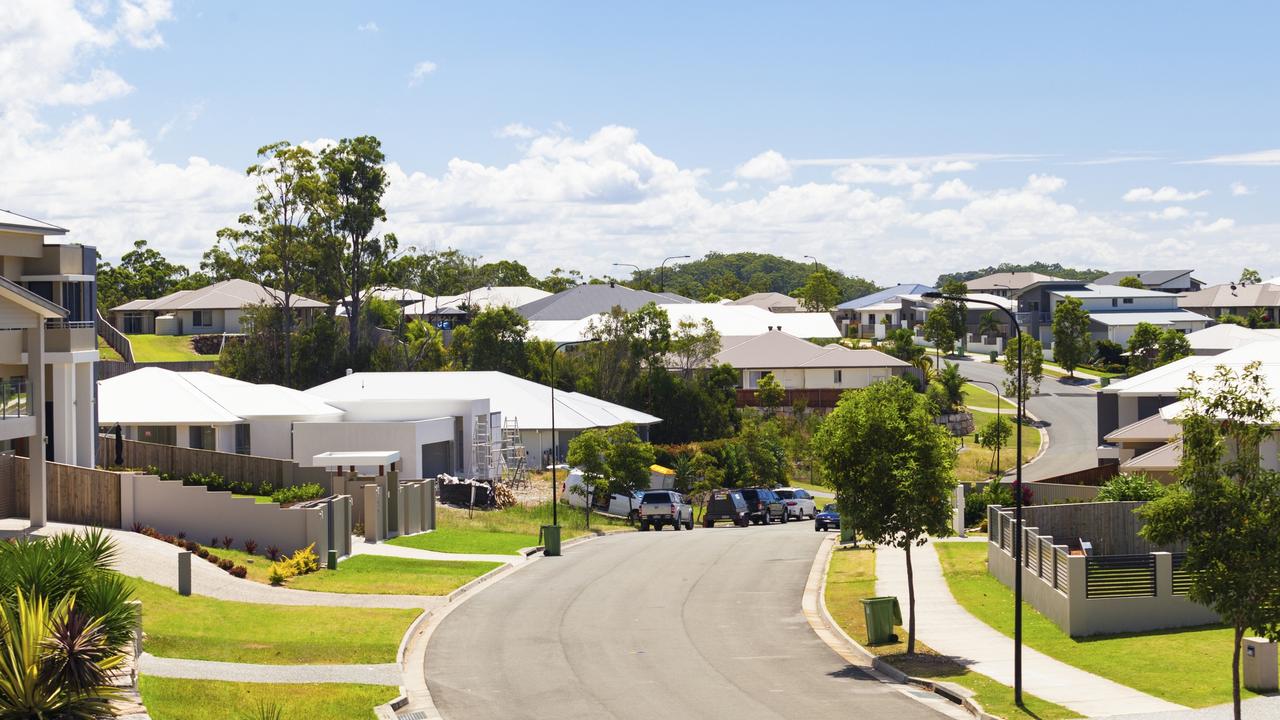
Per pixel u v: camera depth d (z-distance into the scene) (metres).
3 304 34.59
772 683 25.06
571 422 76.50
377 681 23.94
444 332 124.69
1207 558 19.47
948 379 100.25
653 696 23.78
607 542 51.75
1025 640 28.84
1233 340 91.88
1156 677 24.41
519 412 77.06
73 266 45.16
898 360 101.12
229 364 95.81
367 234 101.31
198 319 114.94
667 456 77.75
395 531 46.72
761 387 96.81
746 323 125.88
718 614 33.31
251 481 44.91
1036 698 22.89
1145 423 51.09
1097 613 28.94
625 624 31.73
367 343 100.38
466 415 65.88
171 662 23.59
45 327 41.47
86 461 45.66
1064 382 120.06
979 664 26.28
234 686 22.02
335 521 40.25
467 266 156.00
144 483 38.47
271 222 96.19
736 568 42.19
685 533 56.69
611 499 65.19
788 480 82.94
